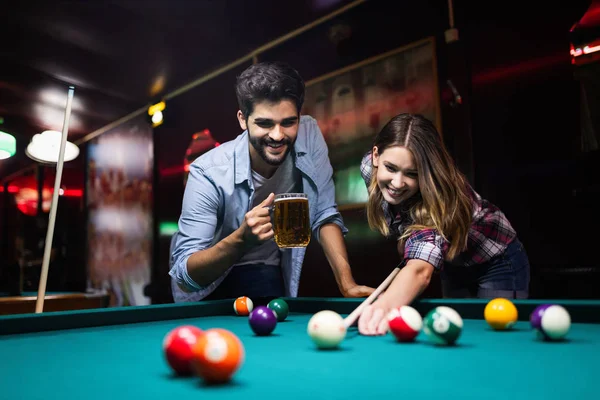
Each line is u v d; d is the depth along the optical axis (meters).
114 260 7.64
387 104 4.28
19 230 9.66
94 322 1.71
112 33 5.38
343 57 4.69
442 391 0.76
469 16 3.89
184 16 5.11
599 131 3.23
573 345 1.17
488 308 1.44
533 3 3.56
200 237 2.44
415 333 1.23
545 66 3.49
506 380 0.83
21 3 4.82
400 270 1.78
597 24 3.25
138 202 7.23
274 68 2.39
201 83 6.25
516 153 3.60
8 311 3.47
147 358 1.11
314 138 2.84
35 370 0.98
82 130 8.28
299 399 0.72
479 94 3.82
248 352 1.13
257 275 2.73
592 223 3.24
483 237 2.23
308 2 4.75
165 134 6.84
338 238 2.66
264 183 2.75
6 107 7.34
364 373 0.89
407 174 1.93
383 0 4.38
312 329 1.15
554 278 3.35
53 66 6.13
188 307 1.95
